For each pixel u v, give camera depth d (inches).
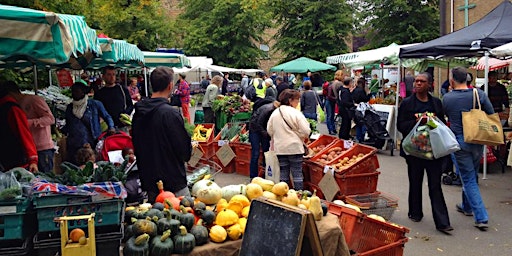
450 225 236.7
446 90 482.9
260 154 353.4
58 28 131.9
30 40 129.4
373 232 163.0
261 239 114.4
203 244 131.3
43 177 139.3
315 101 523.5
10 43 128.0
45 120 231.8
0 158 203.6
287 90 272.8
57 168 273.9
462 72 236.1
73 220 116.0
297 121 265.0
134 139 165.8
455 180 327.3
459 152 235.6
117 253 121.3
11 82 230.8
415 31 1085.8
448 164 328.5
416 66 560.4
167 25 1105.4
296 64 871.1
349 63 638.5
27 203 117.0
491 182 338.3
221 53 1406.3
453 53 351.3
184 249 125.0
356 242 160.1
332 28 1274.6
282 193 156.3
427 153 223.9
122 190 122.6
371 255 158.1
